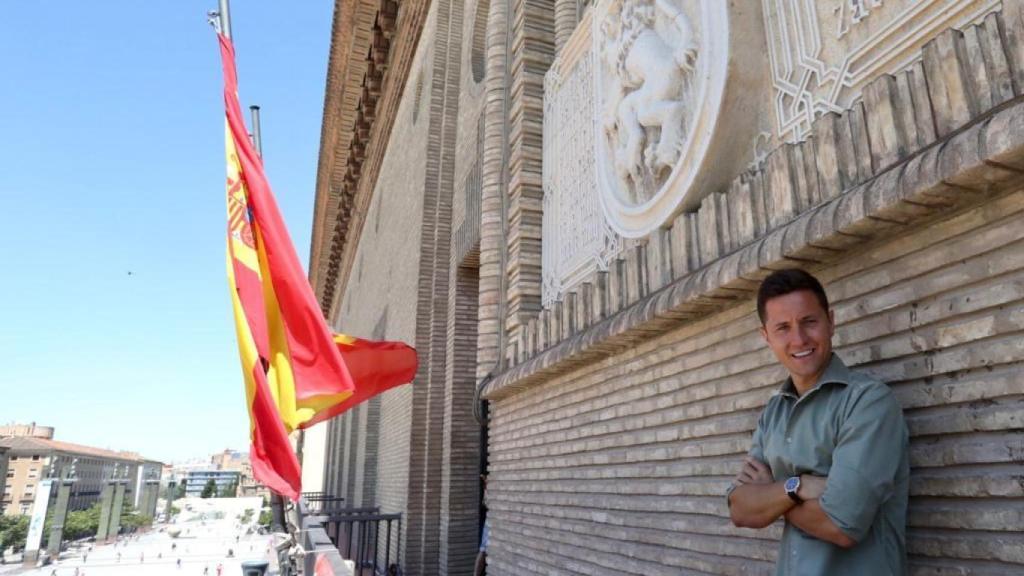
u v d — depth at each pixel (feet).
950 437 6.60
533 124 21.58
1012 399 6.07
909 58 7.98
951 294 6.75
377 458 53.21
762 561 8.92
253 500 425.69
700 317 10.80
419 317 38.96
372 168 73.51
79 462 362.74
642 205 12.94
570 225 18.11
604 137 15.44
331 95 73.97
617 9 15.37
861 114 7.66
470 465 32.60
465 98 38.09
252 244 15.81
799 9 9.99
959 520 6.35
